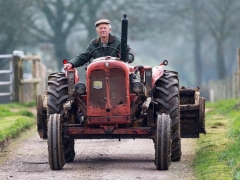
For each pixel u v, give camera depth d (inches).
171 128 997.8
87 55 1046.4
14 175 916.0
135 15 4857.3
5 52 4128.9
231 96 2795.3
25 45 4483.3
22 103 2086.6
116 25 4694.9
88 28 4731.8
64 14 4621.1
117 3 4719.5
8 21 4008.4
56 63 4972.9
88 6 4640.8
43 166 991.0
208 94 5039.4
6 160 1048.2
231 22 5472.4
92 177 890.7
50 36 4628.4
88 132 956.0
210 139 1181.7
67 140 1013.2
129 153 1111.6
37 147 1177.4
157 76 1003.9
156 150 927.7
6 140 1197.7
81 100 966.4
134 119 966.4
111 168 967.0
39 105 1071.0
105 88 944.9
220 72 5570.9
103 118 944.9
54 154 942.4
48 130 945.5
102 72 945.5
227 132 1230.9
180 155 1017.5
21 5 4025.6
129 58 1044.5
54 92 1019.9
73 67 1032.8
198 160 999.0
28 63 4948.3
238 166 868.6
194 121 1068.5
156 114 998.4
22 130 1349.7
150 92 973.8
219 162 948.6
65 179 879.7
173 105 1000.9
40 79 2193.7
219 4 5231.3
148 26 4894.2
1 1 4003.4
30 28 4505.4
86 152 1126.4
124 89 945.5
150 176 895.1
